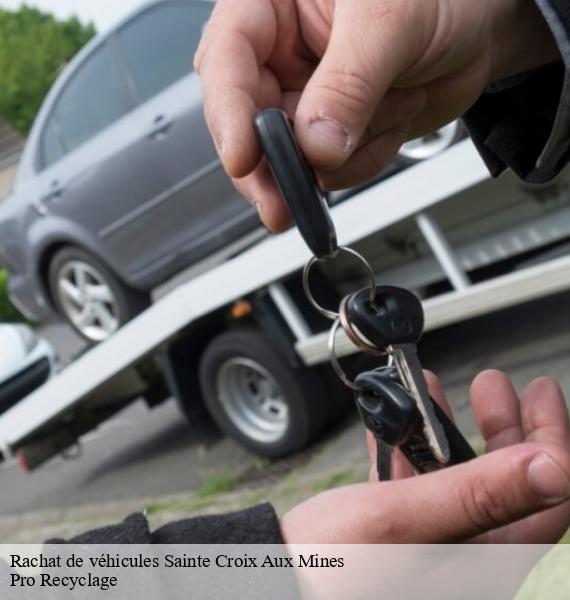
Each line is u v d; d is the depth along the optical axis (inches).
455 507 27.7
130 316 204.8
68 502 213.9
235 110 32.4
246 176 33.2
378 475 33.1
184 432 235.6
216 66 34.7
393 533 30.1
